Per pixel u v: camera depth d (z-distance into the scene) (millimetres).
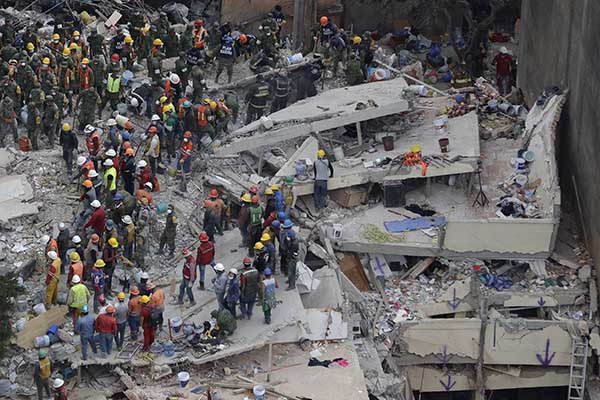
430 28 86875
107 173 56812
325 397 49000
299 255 56844
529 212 60219
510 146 65812
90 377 50250
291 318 52875
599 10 57312
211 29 73125
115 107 67188
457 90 70750
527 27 75562
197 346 50781
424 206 62062
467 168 61781
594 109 58344
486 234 58812
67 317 52312
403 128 66188
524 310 59469
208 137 63969
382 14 86000
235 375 50344
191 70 68875
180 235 58656
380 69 72688
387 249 59312
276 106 67938
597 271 58156
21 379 49594
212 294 54156
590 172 59219
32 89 64625
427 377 58125
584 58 60438
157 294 49750
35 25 74625
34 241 57094
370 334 56062
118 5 85875
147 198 56906
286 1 83062
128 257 55406
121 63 71500
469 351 57469
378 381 52500
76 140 61188
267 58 71750
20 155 63125
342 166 62844
